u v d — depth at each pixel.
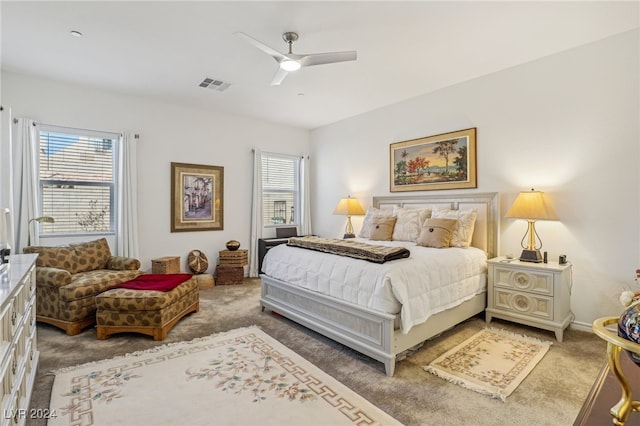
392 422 1.80
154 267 4.46
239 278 5.11
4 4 2.43
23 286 1.86
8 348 1.46
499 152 3.73
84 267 3.63
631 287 2.90
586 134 3.12
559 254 3.30
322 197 6.14
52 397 2.02
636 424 1.01
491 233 3.74
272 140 5.91
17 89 3.70
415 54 3.28
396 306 2.38
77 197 4.15
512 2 2.44
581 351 2.68
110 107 4.32
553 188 3.34
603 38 3.00
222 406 1.94
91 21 2.68
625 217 2.93
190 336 2.99
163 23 2.71
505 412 1.89
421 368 2.41
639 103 2.84
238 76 3.83
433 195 4.31
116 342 2.85
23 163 3.66
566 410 1.90
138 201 4.55
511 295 3.19
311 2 2.43
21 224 3.64
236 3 2.44
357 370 2.38
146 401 1.98
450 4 2.46
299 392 2.08
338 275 2.77
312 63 2.74
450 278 2.89
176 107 4.86
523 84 3.52
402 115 4.73
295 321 3.21
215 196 5.26
